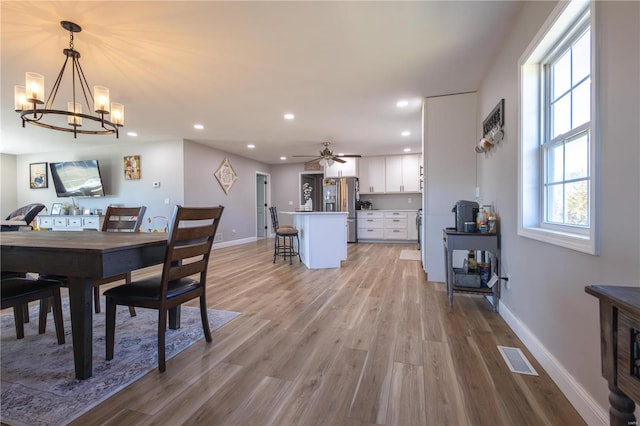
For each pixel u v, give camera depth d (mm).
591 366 1252
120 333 2215
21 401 1425
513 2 1938
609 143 1129
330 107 3941
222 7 1946
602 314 742
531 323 1893
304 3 1924
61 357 1860
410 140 5949
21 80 2949
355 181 7762
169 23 2105
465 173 3492
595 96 1195
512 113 2211
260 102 3738
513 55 2186
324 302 2924
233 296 3135
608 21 1126
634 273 1009
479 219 2723
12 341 2088
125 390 1515
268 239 8445
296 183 8906
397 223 7664
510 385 1532
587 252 1247
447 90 3398
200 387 1539
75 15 1988
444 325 2328
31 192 6961
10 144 6012
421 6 1968
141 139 5738
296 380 1601
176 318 2277
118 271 1623
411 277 3928
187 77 2998
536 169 1952
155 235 2232
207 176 6406
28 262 1663
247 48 2469
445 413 1329
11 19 2018
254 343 2045
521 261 2057
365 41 2383
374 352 1904
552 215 1822
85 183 6219
